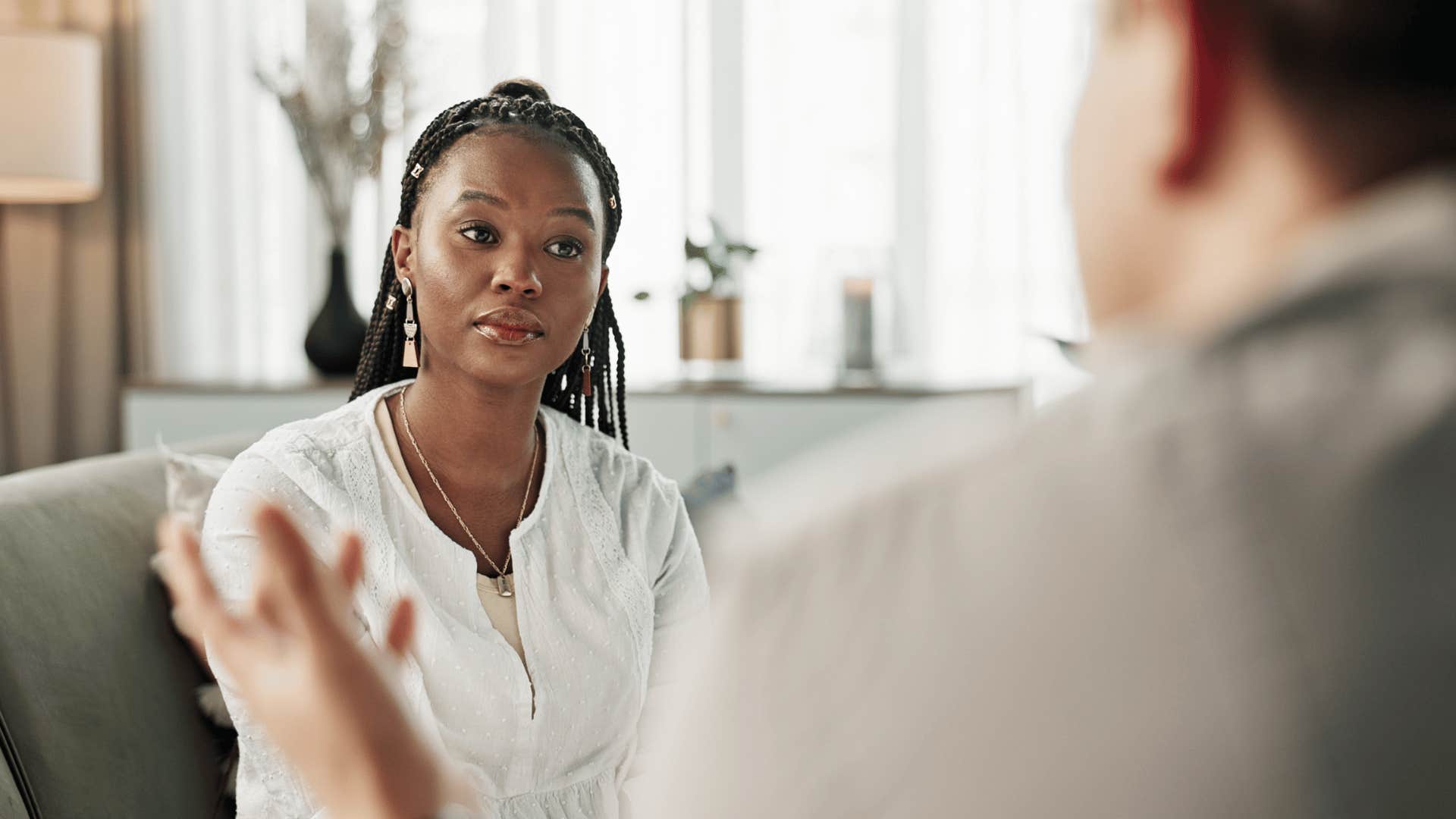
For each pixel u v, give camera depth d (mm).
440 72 3650
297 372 3756
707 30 3703
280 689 384
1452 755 178
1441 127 191
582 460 1414
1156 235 208
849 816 200
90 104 3295
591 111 3705
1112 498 198
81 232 3666
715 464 3271
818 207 3725
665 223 3725
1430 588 181
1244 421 194
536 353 1295
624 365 1630
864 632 206
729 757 213
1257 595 187
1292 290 196
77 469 1557
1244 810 183
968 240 3680
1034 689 194
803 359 3734
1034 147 3633
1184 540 192
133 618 1444
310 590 387
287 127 3709
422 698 1220
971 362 3691
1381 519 184
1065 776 190
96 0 3635
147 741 1380
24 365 3641
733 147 3725
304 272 3732
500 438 1321
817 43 3699
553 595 1315
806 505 227
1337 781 181
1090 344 218
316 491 1268
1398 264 190
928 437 227
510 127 1353
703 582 1479
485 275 1287
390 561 1254
